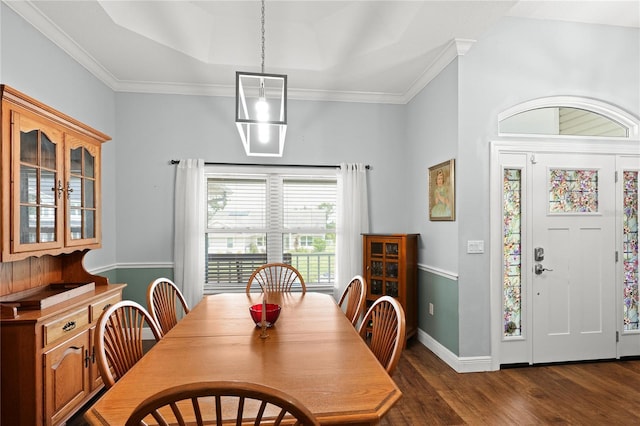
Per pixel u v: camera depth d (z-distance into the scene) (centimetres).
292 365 129
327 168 385
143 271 360
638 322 308
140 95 359
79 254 250
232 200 381
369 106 391
